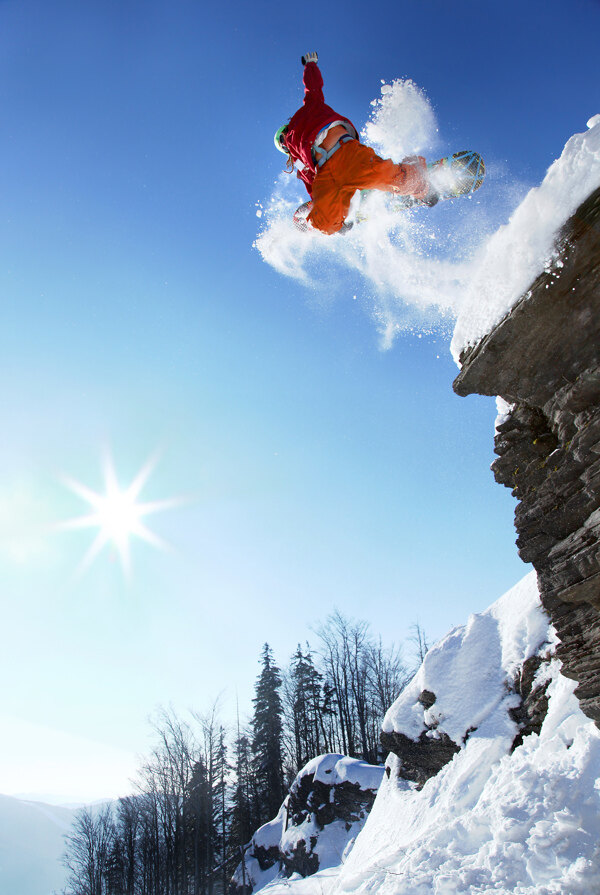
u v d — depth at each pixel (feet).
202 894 130.11
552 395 16.10
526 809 18.11
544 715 27.35
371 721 142.31
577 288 13.62
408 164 11.78
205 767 143.02
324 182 12.21
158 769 146.00
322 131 12.64
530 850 16.24
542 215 12.79
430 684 35.17
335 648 146.10
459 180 12.04
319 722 144.66
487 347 15.28
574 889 14.19
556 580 16.75
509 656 31.86
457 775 29.60
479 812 20.59
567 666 16.80
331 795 75.46
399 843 29.63
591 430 14.89
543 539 17.28
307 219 12.71
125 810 166.40
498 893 15.76
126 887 163.63
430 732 34.14
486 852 17.69
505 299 14.51
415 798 33.14
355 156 11.93
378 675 142.82
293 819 79.20
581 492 16.01
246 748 149.18
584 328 14.29
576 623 16.58
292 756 148.87
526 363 15.56
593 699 16.12
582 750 18.62
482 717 31.35
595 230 12.44
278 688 156.56
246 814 142.20
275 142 14.37
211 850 133.39
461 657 34.73
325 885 52.44
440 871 18.35
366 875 25.54
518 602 33.81
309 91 13.30
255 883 90.53
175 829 145.69
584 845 15.52
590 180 11.85
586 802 16.74
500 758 27.91
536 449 17.67
